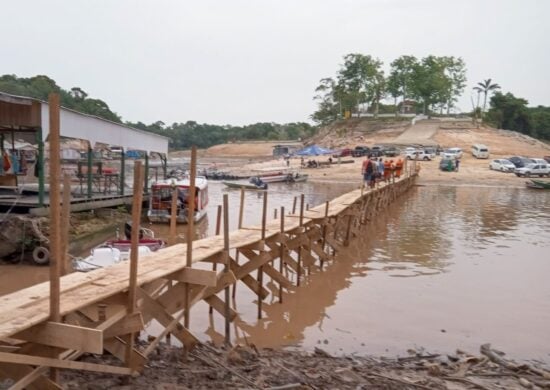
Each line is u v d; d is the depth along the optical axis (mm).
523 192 44531
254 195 40969
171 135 125625
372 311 11617
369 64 105875
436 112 117500
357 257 17547
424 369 8320
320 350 9117
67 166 33688
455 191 44906
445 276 15016
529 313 11672
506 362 8703
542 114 112312
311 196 40125
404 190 39875
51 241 5145
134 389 6492
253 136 131000
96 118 19984
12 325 4980
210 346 8617
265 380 7168
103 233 19281
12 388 4957
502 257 17906
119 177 27594
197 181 27109
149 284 7688
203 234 21688
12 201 16906
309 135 122250
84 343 5211
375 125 99188
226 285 9367
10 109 16328
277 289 13305
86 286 6605
